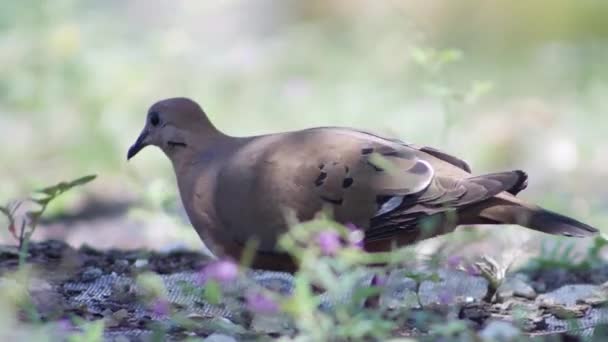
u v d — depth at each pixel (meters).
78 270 9.97
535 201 15.45
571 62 25.00
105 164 19.27
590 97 22.61
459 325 7.23
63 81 21.75
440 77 14.57
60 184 9.22
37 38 22.17
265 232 8.84
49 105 21.33
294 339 7.45
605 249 12.71
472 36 26.72
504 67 25.09
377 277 8.72
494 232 11.66
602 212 15.21
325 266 7.24
